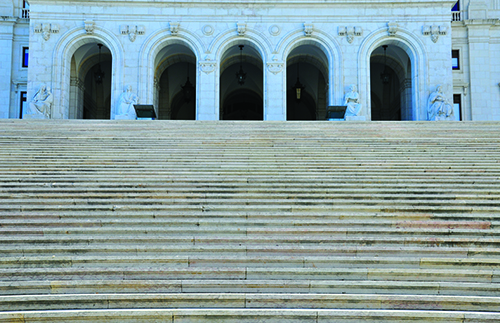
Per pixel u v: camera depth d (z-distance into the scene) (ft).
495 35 98.99
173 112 126.31
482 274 24.84
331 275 25.35
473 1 99.45
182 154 44.21
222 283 24.32
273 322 22.03
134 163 41.60
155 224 30.14
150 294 23.13
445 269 25.48
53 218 30.63
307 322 22.02
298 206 32.45
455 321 21.80
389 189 35.29
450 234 28.81
